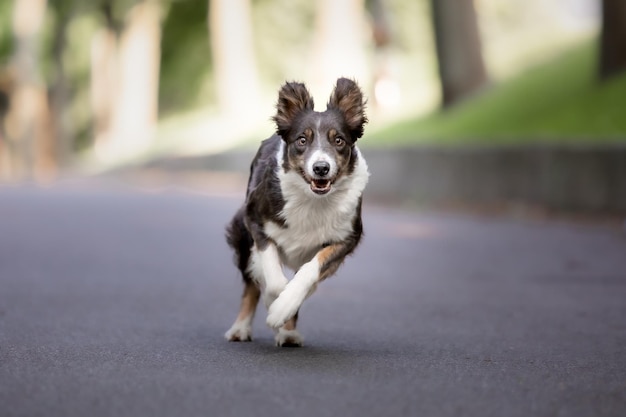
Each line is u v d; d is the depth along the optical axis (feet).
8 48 194.80
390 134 86.99
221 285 34.83
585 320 27.73
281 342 23.07
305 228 22.47
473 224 57.41
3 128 191.52
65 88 189.57
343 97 22.93
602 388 18.56
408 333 25.43
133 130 168.96
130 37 168.14
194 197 86.33
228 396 17.29
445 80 91.04
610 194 55.16
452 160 68.08
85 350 21.93
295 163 22.21
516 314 28.86
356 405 16.79
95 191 96.84
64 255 43.39
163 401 16.85
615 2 68.95
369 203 73.31
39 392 17.42
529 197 61.11
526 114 72.33
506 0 175.83
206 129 149.28
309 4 184.85
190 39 195.62
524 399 17.51
